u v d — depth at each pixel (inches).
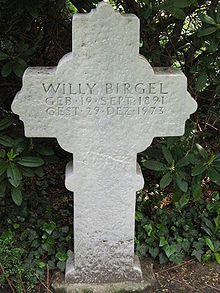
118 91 105.4
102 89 105.0
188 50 142.1
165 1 115.4
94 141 109.9
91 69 103.0
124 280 123.7
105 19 98.7
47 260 129.2
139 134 110.0
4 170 115.9
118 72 103.6
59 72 103.2
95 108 106.7
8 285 123.3
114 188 115.0
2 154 118.1
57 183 155.7
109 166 112.7
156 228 134.3
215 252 131.9
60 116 107.2
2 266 122.6
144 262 130.5
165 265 131.6
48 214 138.5
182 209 142.5
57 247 130.7
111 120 108.1
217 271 130.3
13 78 147.9
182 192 126.4
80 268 122.1
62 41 153.3
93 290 121.4
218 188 152.3
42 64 154.0
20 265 123.3
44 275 125.6
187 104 108.0
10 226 133.8
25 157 119.1
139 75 104.3
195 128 142.3
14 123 145.2
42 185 150.3
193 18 140.9
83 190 114.7
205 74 124.5
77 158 111.4
